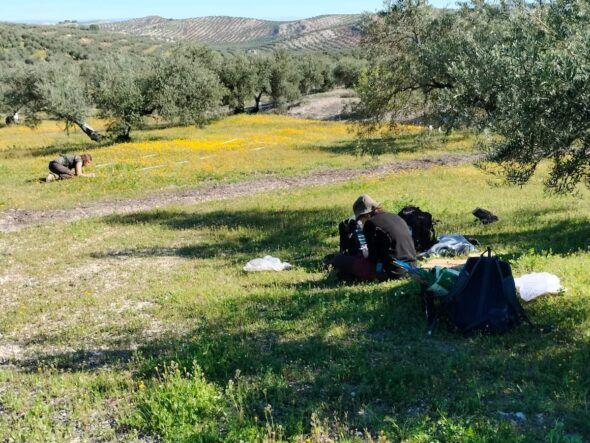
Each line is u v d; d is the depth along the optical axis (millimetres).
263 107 73312
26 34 180250
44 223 17422
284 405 5109
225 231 15008
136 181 23938
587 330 6027
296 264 11281
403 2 29391
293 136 41875
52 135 49438
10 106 41938
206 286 9781
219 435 4566
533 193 18203
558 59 8656
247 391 5281
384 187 21031
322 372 5711
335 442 4391
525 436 4176
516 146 9703
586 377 5059
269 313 7742
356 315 7191
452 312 6543
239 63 64750
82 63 70250
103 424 5066
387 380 5328
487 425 4352
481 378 5305
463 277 6562
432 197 18094
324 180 24609
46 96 38906
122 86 37812
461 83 15938
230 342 6559
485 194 18484
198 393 5145
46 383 6105
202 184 23984
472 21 24953
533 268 8227
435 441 4199
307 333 6859
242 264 11531
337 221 15172
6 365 6898
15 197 21109
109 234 15430
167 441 4559
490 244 11086
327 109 62594
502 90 10148
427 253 10094
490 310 6324
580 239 10922
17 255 13234
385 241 8703
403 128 33375
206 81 40031
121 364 6520
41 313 9000
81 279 11070
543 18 11070
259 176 25703
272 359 6098
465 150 31641
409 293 7582
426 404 4926
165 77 39062
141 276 10992
